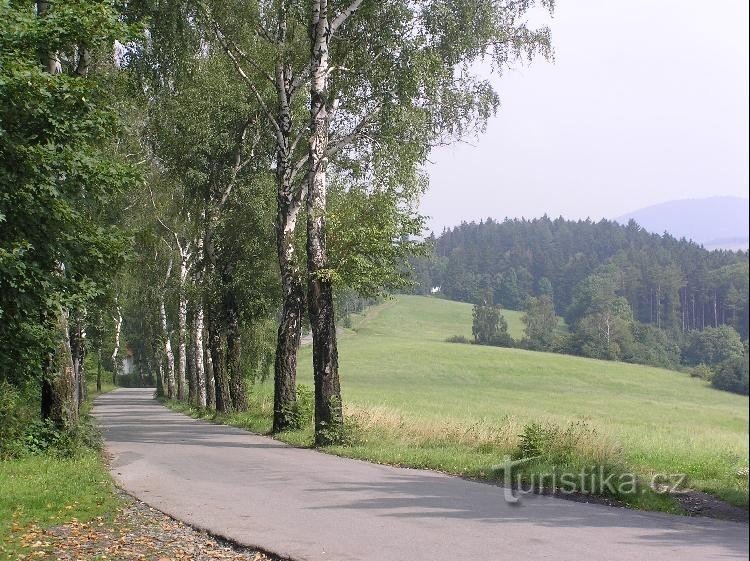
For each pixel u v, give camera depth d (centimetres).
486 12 2158
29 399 1925
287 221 2214
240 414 3181
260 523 870
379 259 2034
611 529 808
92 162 1437
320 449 1758
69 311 1670
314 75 1936
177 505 1008
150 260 3975
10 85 1231
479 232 17262
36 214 1372
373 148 2170
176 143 2970
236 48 2225
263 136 3112
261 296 3291
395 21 2047
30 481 1176
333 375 1825
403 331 11900
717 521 845
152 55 2034
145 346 7681
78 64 1678
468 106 2275
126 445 1966
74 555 749
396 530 814
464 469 1312
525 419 1795
